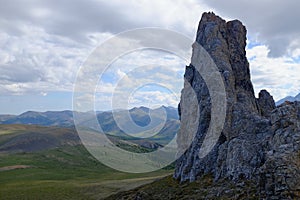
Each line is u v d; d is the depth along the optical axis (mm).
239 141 56062
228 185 50312
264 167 43312
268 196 40469
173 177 68250
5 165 172500
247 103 68438
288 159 42438
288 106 54906
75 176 141500
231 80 70750
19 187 107875
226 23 84438
